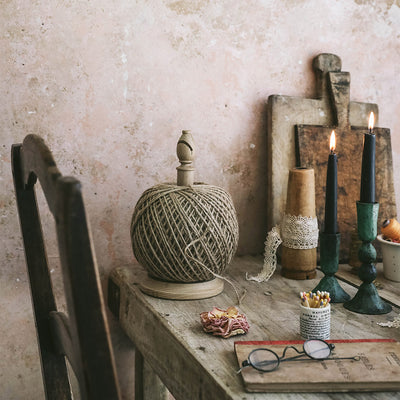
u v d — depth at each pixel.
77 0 1.24
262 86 1.45
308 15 1.47
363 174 1.05
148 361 1.06
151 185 1.37
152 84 1.34
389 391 0.73
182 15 1.34
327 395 0.72
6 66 1.20
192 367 0.85
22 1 1.20
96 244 1.34
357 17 1.52
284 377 0.73
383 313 1.06
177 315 1.03
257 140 1.46
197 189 1.10
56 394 0.87
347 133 1.47
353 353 0.82
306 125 1.44
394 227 1.28
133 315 1.16
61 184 0.47
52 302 0.88
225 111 1.42
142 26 1.31
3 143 1.22
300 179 1.24
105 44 1.28
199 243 1.07
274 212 1.42
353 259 1.34
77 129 1.28
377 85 1.57
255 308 1.08
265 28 1.43
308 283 1.25
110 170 1.33
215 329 0.93
